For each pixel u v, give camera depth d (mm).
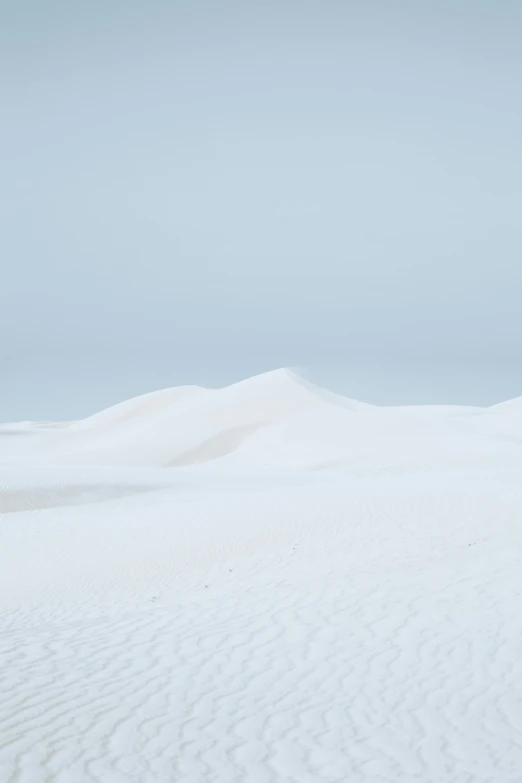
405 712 6539
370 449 40531
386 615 9055
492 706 6539
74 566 15328
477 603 9156
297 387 55844
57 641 9125
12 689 7402
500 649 7734
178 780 5523
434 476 24000
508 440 45188
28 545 17578
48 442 57812
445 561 11297
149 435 50344
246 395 55094
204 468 35188
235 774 5602
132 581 13742
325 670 7574
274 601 10227
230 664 7918
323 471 31672
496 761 5641
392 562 11641
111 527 18781
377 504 17109
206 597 11180
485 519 14297
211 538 16031
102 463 43438
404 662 7613
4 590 14031
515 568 10508
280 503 19250
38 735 6316
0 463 41125
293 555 13523
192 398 61188
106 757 5902
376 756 5809
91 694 7230
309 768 5668
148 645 8742
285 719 6531
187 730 6379
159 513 20250
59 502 23609
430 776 5477
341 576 11109
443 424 48281
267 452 43719
